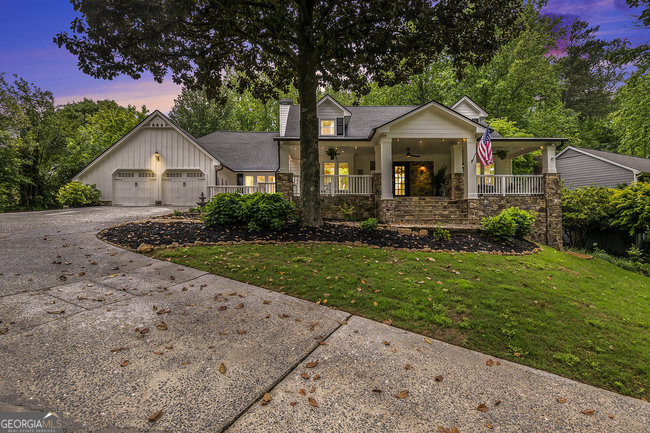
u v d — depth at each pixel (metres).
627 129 17.86
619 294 6.23
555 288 5.70
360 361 2.83
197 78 9.68
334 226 9.11
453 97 22.92
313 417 2.06
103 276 4.77
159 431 1.85
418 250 7.57
